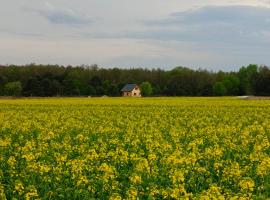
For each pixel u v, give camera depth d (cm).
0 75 14338
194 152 1953
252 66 15475
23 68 15438
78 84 14112
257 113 4572
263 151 2208
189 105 6031
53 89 13450
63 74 14875
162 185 1510
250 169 1692
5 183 1612
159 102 7081
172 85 14812
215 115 4288
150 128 3098
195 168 1662
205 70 16475
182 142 2545
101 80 14975
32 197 1355
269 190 1445
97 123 3472
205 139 2603
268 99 8425
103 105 6203
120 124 3428
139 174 1567
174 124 3522
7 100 8200
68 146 2152
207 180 1529
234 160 1905
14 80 14388
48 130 2925
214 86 14025
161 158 1866
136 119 3916
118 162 1822
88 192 1384
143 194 1397
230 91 14400
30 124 3325
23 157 1844
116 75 16275
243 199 1214
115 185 1435
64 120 3825
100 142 2312
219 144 2406
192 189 1494
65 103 6819
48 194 1383
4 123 3359
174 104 6331
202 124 3441
